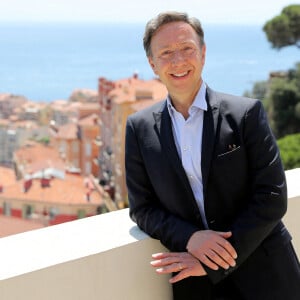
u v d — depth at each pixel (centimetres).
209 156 166
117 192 4178
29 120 8256
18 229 2656
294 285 173
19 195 3512
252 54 16625
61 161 4409
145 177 181
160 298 188
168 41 166
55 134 5928
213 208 170
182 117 171
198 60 168
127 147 182
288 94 1947
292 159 1208
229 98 170
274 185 163
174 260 171
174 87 169
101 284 174
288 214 219
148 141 175
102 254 173
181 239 171
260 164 165
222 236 165
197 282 179
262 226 163
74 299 168
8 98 9025
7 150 7638
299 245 226
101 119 5047
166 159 172
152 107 180
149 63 178
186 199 173
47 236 183
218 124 167
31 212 3500
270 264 171
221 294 178
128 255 179
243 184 168
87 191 3641
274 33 1994
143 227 183
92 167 5528
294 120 1948
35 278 160
